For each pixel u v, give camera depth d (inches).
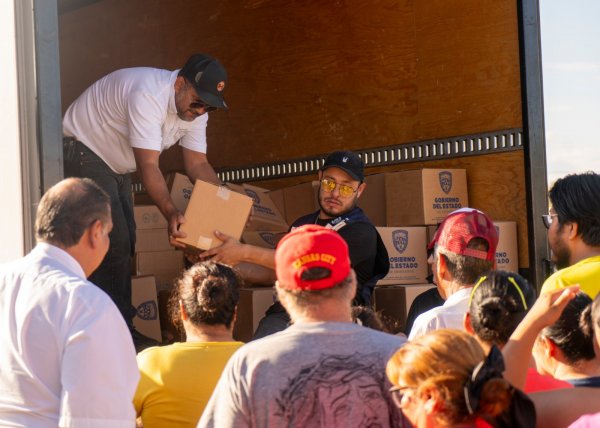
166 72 165.6
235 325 168.1
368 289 165.3
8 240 122.8
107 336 84.9
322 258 78.6
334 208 164.9
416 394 66.7
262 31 235.5
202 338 103.6
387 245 177.9
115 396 83.9
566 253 113.4
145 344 165.6
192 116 166.7
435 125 196.5
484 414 64.7
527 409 65.7
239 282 107.3
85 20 297.6
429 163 197.8
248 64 239.6
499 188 184.4
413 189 184.5
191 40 256.8
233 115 244.1
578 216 111.0
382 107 207.3
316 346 76.9
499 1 184.9
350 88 214.2
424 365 66.0
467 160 190.4
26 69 123.2
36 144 122.0
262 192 203.8
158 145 162.2
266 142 235.3
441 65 195.5
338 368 76.1
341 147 216.4
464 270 108.3
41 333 85.9
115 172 169.8
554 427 79.1
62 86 307.7
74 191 93.0
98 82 168.4
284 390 75.2
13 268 91.1
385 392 76.6
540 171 178.9
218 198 153.7
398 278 178.7
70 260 91.5
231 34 244.2
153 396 99.5
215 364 100.1
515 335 82.0
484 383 64.1
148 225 191.0
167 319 188.4
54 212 91.8
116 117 163.9
